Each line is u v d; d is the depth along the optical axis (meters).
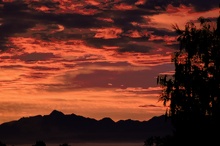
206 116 86.31
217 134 85.06
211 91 86.25
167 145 87.88
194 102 86.75
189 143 85.88
